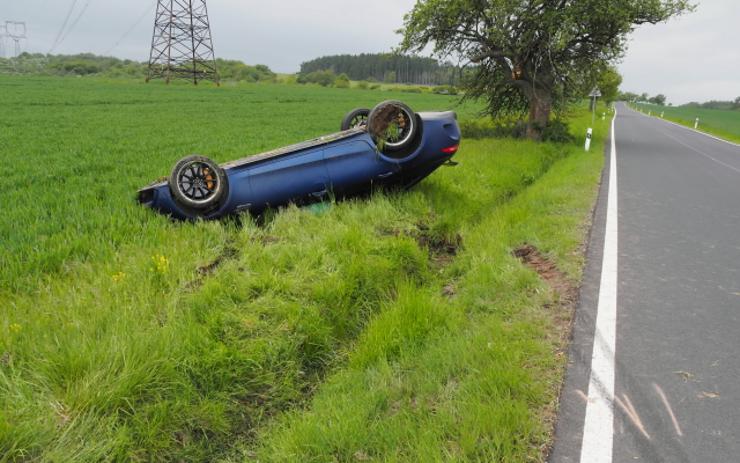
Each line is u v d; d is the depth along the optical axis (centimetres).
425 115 767
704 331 399
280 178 670
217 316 380
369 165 712
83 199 693
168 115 2931
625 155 1722
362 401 309
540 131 1956
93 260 484
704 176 1278
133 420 287
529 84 2008
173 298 402
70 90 5269
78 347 317
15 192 732
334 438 274
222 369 339
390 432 273
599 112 5812
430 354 353
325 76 13588
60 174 919
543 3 1830
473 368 325
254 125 2305
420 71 16562
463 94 2295
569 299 448
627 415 289
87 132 1838
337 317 439
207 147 1359
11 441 248
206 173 634
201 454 296
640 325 407
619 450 260
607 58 1984
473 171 1057
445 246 653
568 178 1080
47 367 301
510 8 1805
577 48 2002
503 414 274
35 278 435
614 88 6269
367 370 354
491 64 2106
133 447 278
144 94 5200
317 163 686
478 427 265
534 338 373
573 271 516
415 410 297
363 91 9462
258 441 308
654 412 292
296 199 688
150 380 309
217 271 473
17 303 393
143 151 1288
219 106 4022
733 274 533
